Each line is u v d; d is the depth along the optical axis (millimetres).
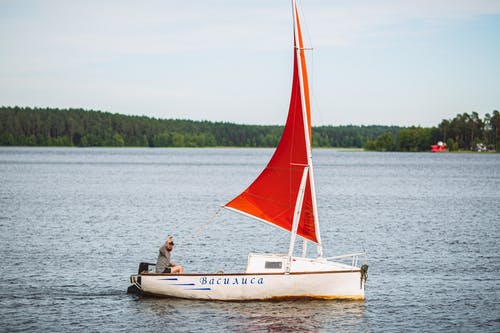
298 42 55938
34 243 84250
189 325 49344
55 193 166375
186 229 100562
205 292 55531
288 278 54719
